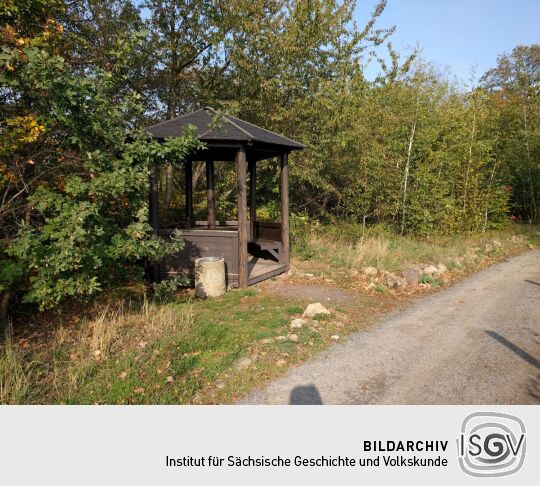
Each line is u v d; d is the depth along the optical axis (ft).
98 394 10.98
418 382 12.09
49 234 13.92
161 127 21.21
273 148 24.13
